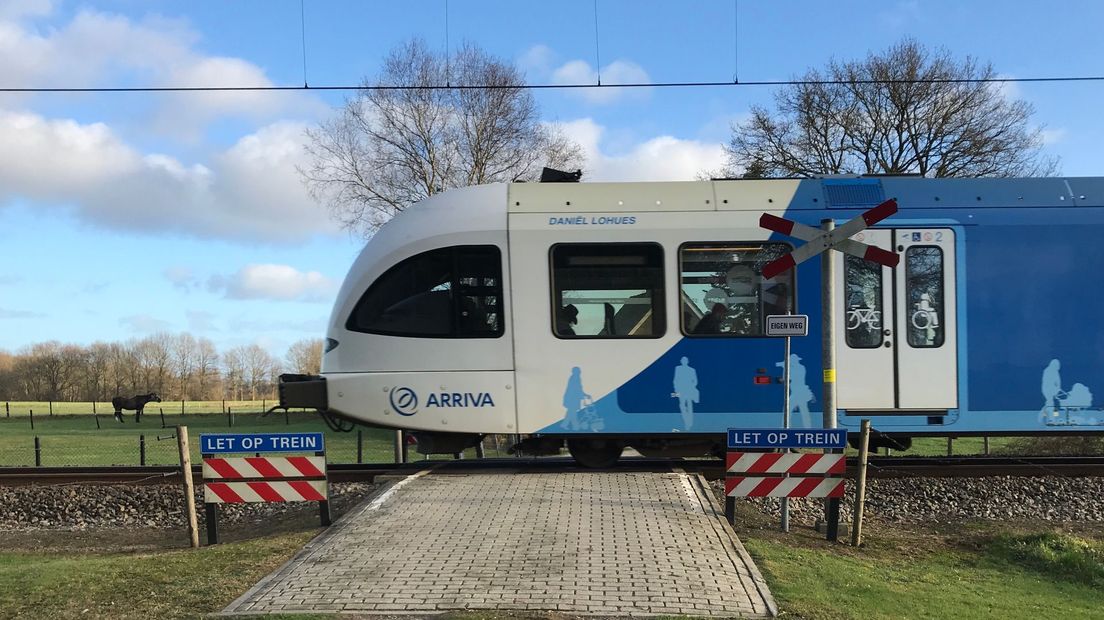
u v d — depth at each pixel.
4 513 9.25
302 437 7.34
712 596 5.13
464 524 6.75
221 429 27.73
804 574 5.87
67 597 5.36
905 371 8.65
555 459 10.23
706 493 7.93
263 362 76.69
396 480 8.60
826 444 6.97
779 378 8.65
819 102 31.59
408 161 25.89
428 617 4.73
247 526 8.74
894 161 31.11
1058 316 8.70
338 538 6.41
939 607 5.52
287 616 4.76
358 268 9.12
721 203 8.86
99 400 70.19
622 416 8.67
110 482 9.91
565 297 8.75
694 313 8.71
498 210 8.91
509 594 5.11
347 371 8.91
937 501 8.73
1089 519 8.34
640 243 8.75
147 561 6.39
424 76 25.53
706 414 8.65
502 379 8.72
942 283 8.71
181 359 73.44
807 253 6.96
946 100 29.73
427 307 8.85
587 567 5.63
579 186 9.03
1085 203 8.84
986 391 8.66
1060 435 8.70
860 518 7.30
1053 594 6.31
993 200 8.84
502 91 25.75
